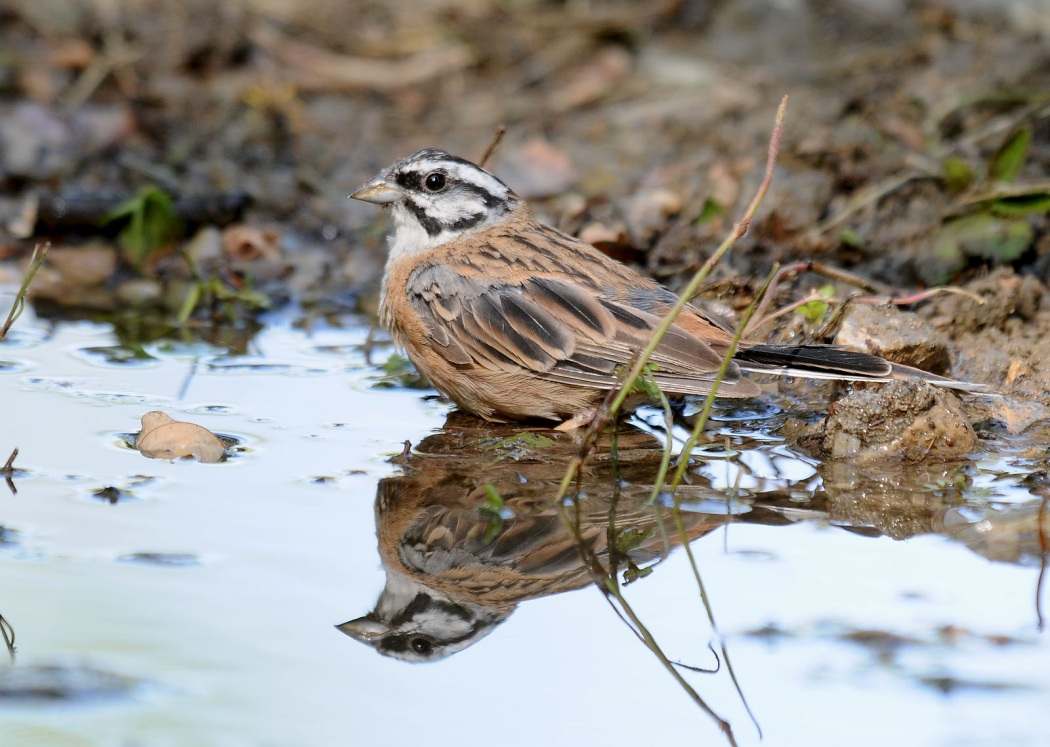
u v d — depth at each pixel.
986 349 11.20
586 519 8.46
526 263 10.59
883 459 9.50
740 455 9.66
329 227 14.48
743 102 16.39
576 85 17.34
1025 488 8.88
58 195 14.16
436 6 18.84
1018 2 17.73
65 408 10.34
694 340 9.76
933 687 6.48
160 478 9.02
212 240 13.95
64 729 6.29
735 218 13.32
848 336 10.46
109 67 16.98
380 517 8.45
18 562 7.76
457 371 10.38
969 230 12.50
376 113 16.81
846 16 18.28
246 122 16.39
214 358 11.70
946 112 14.98
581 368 10.04
